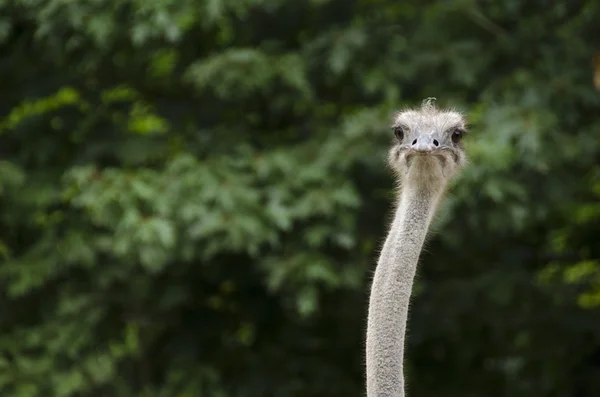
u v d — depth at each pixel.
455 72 14.94
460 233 15.00
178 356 15.89
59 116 15.82
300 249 14.86
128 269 15.27
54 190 15.12
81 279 15.62
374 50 15.40
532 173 14.88
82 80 15.73
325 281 15.27
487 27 15.55
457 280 16.17
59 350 15.28
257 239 14.20
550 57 15.22
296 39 15.82
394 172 8.35
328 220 14.77
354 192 14.55
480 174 13.77
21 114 15.89
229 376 16.17
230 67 14.45
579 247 15.90
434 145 7.92
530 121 14.20
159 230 13.87
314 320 16.22
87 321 15.32
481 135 14.04
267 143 15.77
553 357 16.11
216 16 13.98
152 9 13.98
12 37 15.57
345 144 14.75
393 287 7.65
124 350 15.78
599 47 15.47
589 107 15.34
